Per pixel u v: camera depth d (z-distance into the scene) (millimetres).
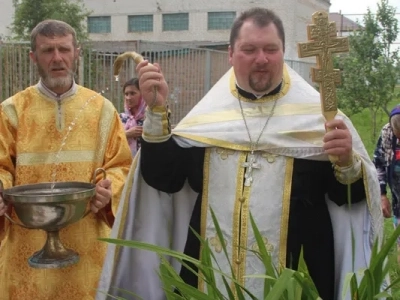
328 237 2395
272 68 2357
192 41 28250
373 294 1713
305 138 2389
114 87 10516
